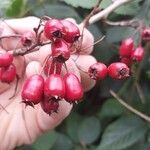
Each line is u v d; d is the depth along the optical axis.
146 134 0.17
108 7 0.14
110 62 0.17
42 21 0.11
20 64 0.14
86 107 0.19
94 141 0.18
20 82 0.15
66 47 0.10
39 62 0.13
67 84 0.10
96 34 0.16
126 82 0.18
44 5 0.17
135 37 0.15
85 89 0.14
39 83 0.10
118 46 0.17
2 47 0.14
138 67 0.17
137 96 0.18
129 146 0.18
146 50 0.17
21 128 0.15
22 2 0.16
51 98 0.10
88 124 0.18
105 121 0.18
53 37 0.10
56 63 0.11
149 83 0.19
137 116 0.17
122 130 0.17
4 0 0.16
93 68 0.12
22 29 0.14
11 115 0.15
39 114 0.15
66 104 0.14
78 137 0.18
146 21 0.15
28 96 0.10
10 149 0.16
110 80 0.18
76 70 0.13
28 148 0.17
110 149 0.17
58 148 0.18
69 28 0.11
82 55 0.14
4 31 0.14
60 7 0.17
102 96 0.18
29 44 0.12
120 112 0.17
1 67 0.11
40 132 0.15
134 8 0.15
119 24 0.15
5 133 0.15
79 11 0.17
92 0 0.14
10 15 0.16
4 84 0.15
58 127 0.18
